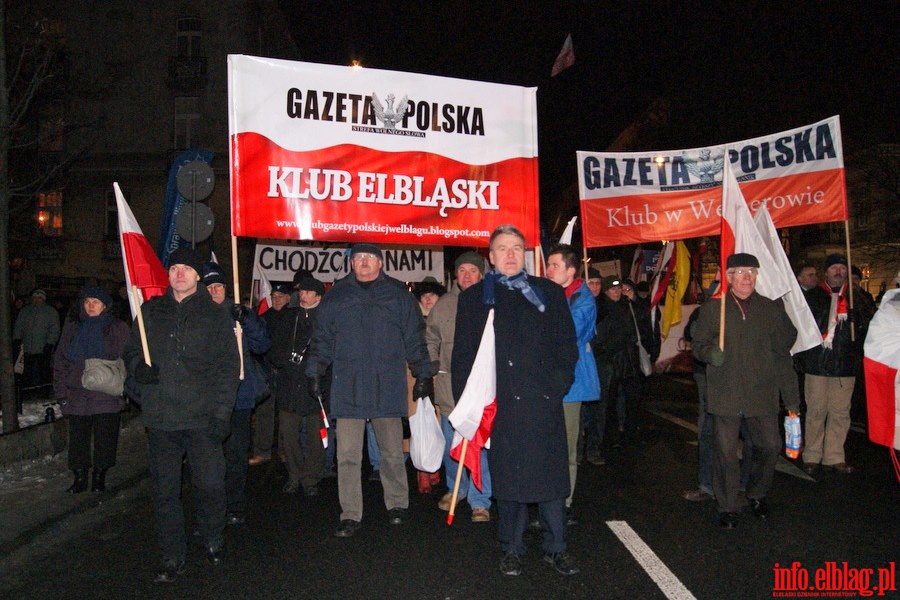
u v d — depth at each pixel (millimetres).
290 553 5324
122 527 6035
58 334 13812
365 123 6883
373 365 5742
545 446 4715
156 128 29172
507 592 4512
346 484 5770
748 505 6391
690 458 8562
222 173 29031
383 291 5867
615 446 9125
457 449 5105
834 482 7191
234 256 6473
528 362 4758
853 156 25328
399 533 5801
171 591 4617
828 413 7723
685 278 10047
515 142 7297
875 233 29828
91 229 29094
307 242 11781
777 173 9148
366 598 4457
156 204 29156
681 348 16859
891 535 5516
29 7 13477
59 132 14047
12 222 17766
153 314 4949
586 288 5898
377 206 6891
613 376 8859
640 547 5309
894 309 5078
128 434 10422
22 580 4840
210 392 4957
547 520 4871
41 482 7488
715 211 9422
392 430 5977
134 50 29266
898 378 4941
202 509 5082
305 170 6703
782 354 5914
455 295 6625
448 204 7090
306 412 6969
